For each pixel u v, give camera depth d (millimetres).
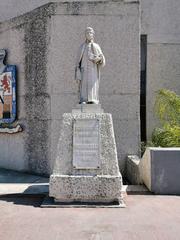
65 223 5977
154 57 14008
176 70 14008
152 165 8125
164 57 14016
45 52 10773
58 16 10695
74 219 6203
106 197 7230
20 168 11359
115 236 5324
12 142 11617
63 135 7574
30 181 9719
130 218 6254
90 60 7691
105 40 10750
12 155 11609
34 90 11047
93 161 7398
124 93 10750
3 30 11930
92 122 7547
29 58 11203
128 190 8273
